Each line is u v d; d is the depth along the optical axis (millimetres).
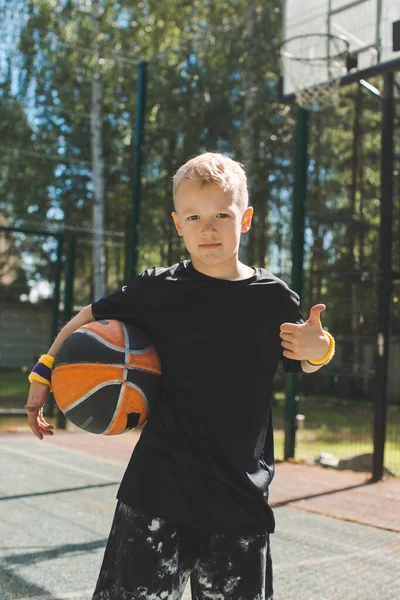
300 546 4012
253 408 1945
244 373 1941
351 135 14703
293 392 7453
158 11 18984
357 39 6434
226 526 1836
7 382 12008
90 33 17719
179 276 2010
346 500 5375
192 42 16391
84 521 4422
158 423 1954
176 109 16578
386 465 7262
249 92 15242
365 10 6355
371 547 4020
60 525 4309
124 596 1787
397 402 13031
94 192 17516
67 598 3021
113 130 18625
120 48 18438
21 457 7020
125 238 19562
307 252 10797
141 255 19422
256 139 15844
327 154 14938
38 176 18000
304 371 2066
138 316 2049
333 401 10312
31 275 18141
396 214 11180
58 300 9820
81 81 17859
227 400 1922
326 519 4730
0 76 17859
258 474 1929
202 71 16234
